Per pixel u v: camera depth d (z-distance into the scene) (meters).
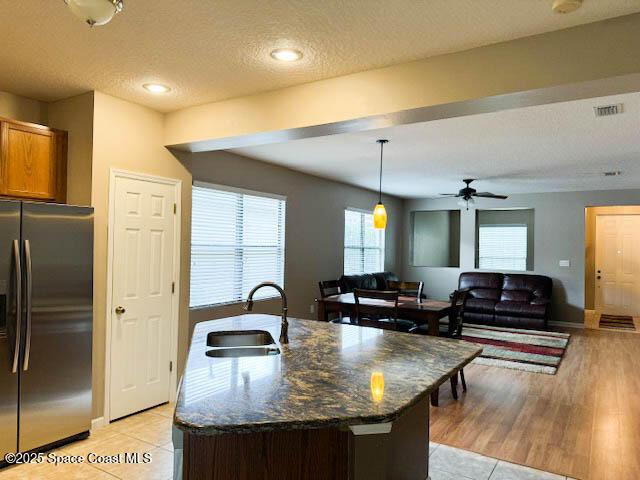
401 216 9.84
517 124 3.92
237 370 1.93
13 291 2.71
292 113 3.10
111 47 2.53
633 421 3.60
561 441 3.23
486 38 2.34
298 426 1.37
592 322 8.51
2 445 2.69
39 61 2.73
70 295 3.02
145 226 3.65
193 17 2.16
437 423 3.54
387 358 2.15
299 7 2.06
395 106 2.70
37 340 2.84
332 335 2.71
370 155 5.34
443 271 9.44
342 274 7.65
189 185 4.05
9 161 3.01
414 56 2.58
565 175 6.49
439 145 4.74
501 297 8.18
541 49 2.28
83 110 3.32
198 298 5.00
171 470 2.72
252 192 5.69
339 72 2.84
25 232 2.77
